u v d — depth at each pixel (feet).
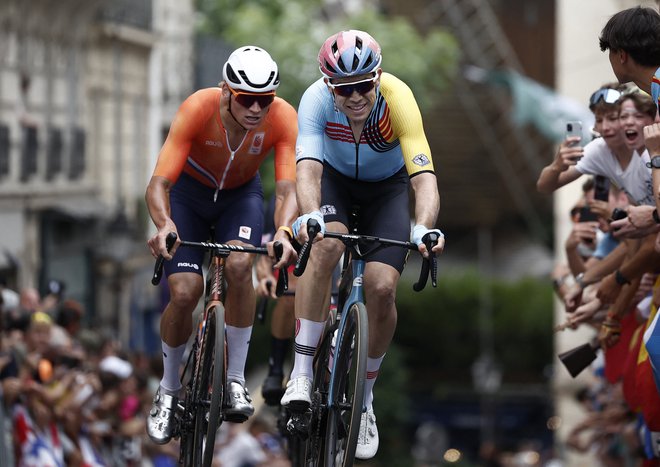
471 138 308.19
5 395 98.84
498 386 319.06
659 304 69.87
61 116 249.96
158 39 300.40
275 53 265.95
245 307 71.36
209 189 72.79
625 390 76.79
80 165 256.73
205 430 69.77
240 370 72.08
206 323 70.44
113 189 280.72
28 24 230.48
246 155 71.46
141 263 283.59
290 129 71.56
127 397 130.52
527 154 310.04
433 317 327.47
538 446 311.68
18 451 102.27
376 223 66.95
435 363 329.93
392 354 262.67
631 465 111.55
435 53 280.31
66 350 117.91
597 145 76.84
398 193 68.13
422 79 276.82
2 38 219.00
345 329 65.00
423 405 322.96
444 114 303.27
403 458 261.65
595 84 203.72
